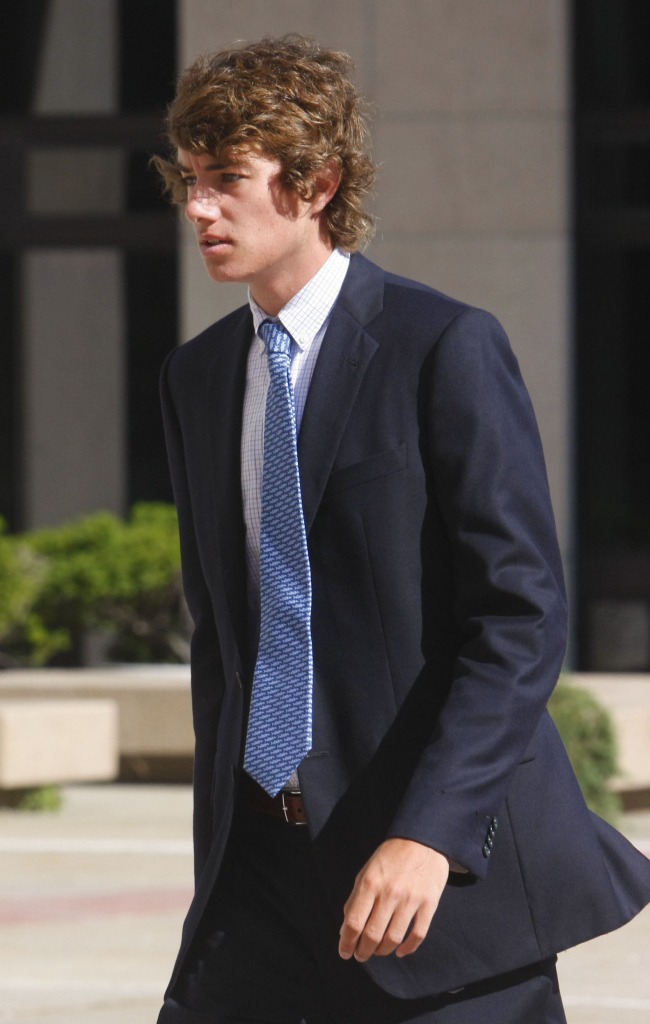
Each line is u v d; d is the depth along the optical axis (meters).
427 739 7.68
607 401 47.59
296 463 7.92
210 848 8.53
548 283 44.94
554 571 7.74
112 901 24.28
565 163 44.94
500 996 7.89
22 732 32.84
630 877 8.21
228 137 7.88
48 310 50.09
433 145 45.03
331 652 7.81
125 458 50.25
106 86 49.31
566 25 44.81
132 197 49.12
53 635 43.09
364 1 44.94
